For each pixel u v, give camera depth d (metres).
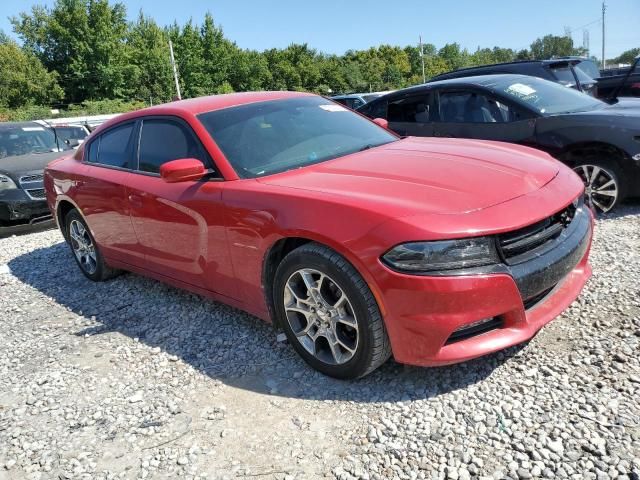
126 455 2.61
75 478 2.50
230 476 2.38
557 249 2.75
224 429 2.70
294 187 3.03
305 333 3.05
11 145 9.01
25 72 56.97
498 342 2.60
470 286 2.44
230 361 3.35
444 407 2.63
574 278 3.11
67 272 5.67
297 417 2.71
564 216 2.89
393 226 2.50
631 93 8.90
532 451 2.27
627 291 3.53
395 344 2.61
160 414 2.90
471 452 2.33
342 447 2.46
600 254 4.24
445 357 2.54
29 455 2.71
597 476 2.10
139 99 63.91
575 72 9.77
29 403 3.19
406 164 3.17
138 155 4.17
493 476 2.18
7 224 7.59
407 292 2.47
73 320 4.36
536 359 2.92
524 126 5.70
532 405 2.56
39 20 61.94
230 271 3.37
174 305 4.33
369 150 3.66
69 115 51.59
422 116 6.75
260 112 3.90
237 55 73.25
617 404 2.48
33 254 6.56
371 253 2.53
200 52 69.06
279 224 2.90
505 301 2.52
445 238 2.43
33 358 3.77
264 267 3.12
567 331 3.15
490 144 3.70
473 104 6.25
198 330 3.83
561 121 5.44
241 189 3.20
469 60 115.38
